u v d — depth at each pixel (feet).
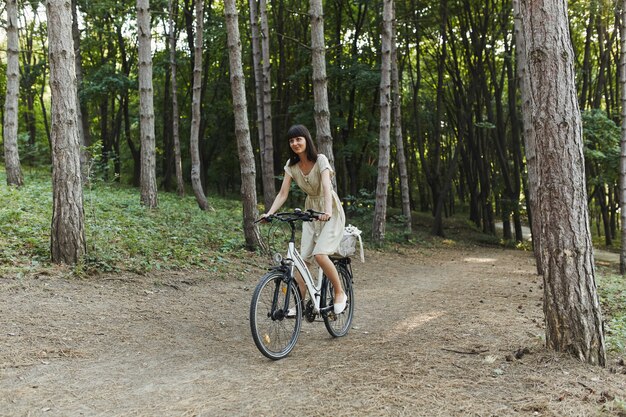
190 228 36.60
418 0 73.05
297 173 16.21
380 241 51.34
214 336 17.19
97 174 54.85
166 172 88.79
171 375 13.30
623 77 42.60
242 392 12.10
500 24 75.36
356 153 76.33
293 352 15.43
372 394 11.81
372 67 69.26
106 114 90.89
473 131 90.58
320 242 16.06
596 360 13.55
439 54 82.48
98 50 85.51
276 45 85.25
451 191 119.55
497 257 57.06
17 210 29.37
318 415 10.77
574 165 13.70
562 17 13.67
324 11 79.87
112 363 14.11
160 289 22.43
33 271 20.89
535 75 13.87
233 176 110.11
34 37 85.66
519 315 21.44
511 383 12.33
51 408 11.14
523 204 81.15
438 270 41.04
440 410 10.91
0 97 80.38
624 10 41.98
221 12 82.79
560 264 13.84
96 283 21.33
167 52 82.99
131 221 33.78
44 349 14.60
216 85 90.43
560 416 10.57
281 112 83.56
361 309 23.13
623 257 44.34
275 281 14.90
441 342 16.49
